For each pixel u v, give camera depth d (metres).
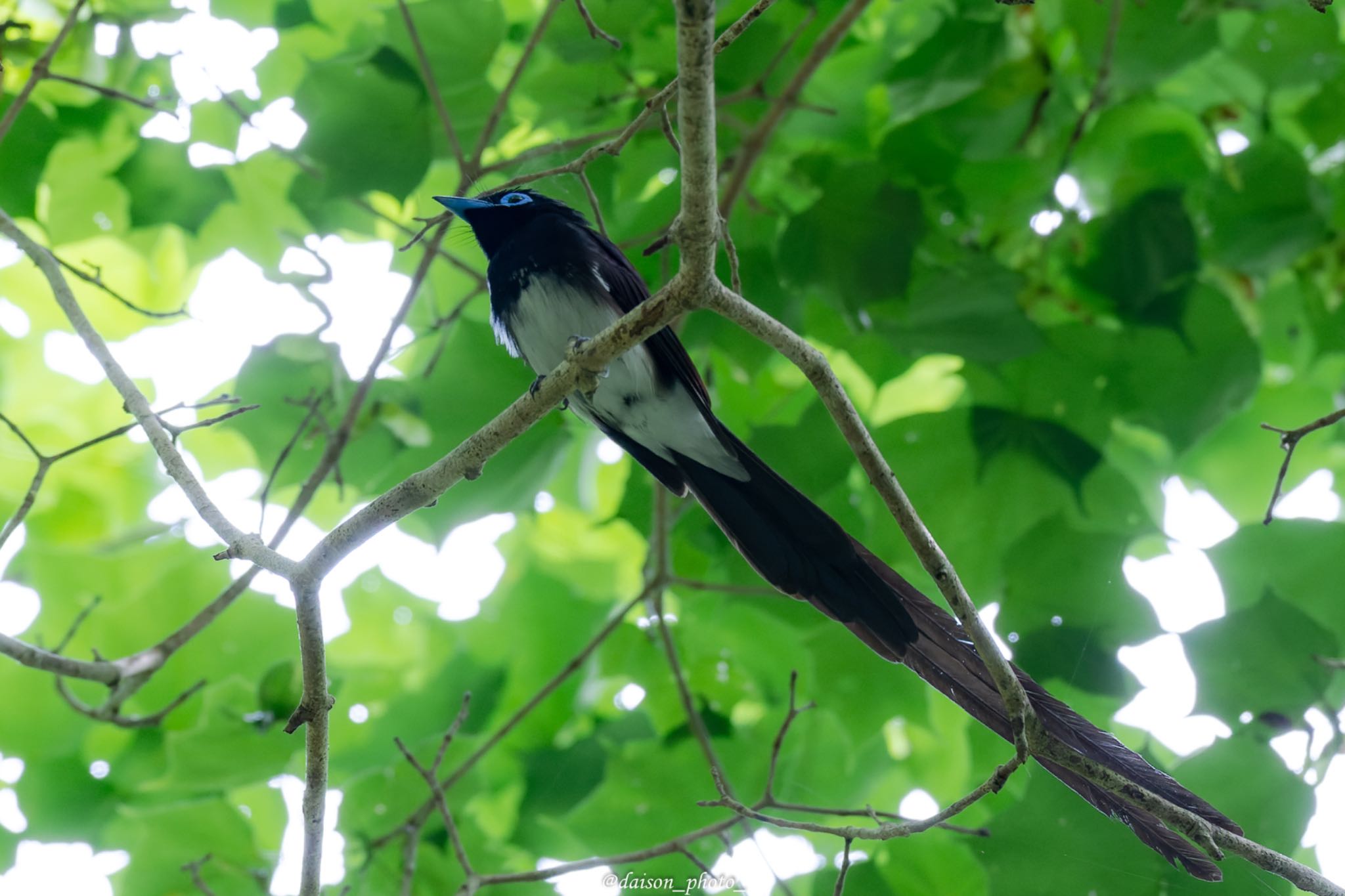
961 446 11.45
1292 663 10.49
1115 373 11.52
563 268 8.36
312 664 6.32
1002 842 10.42
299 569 6.30
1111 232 11.69
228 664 12.66
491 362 11.56
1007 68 11.07
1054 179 11.64
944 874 11.11
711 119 5.17
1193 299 11.50
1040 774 10.48
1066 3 10.69
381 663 14.27
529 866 12.30
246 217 12.64
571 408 8.52
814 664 11.62
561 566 14.47
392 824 11.72
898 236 11.03
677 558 12.73
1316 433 13.10
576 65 10.52
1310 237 11.45
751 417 12.72
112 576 12.88
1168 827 5.89
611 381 8.05
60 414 15.20
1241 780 10.21
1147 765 6.29
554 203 9.38
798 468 11.34
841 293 11.14
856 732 11.55
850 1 10.69
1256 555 10.98
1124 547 11.05
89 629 12.60
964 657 6.72
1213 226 11.71
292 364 11.05
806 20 9.95
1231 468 13.42
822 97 11.83
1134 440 13.52
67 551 12.87
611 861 8.51
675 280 5.87
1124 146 11.96
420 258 12.32
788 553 7.31
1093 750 6.33
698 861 8.52
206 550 12.78
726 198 10.50
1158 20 10.50
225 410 13.83
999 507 11.41
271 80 12.15
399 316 9.38
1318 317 12.19
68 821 12.29
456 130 10.84
